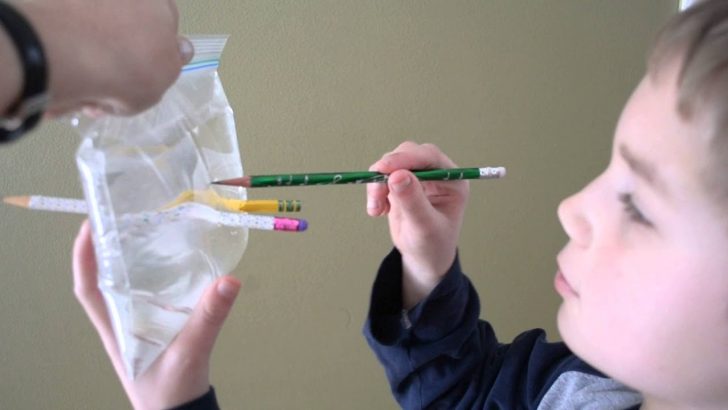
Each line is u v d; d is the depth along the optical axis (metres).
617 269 0.42
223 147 0.45
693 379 0.41
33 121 0.29
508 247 0.98
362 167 0.88
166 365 0.40
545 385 0.61
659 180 0.38
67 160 0.77
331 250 0.91
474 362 0.62
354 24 0.83
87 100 0.31
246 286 0.89
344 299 0.93
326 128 0.85
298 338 0.93
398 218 0.58
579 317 0.45
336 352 0.95
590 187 0.45
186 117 0.42
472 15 0.87
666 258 0.39
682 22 0.39
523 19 0.89
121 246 0.36
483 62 0.89
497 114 0.91
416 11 0.85
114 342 0.41
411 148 0.57
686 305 0.39
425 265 0.58
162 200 0.39
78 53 0.30
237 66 0.81
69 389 0.86
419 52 0.86
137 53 0.32
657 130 0.38
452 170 0.53
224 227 0.44
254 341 0.91
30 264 0.80
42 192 0.77
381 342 0.59
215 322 0.39
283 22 0.81
